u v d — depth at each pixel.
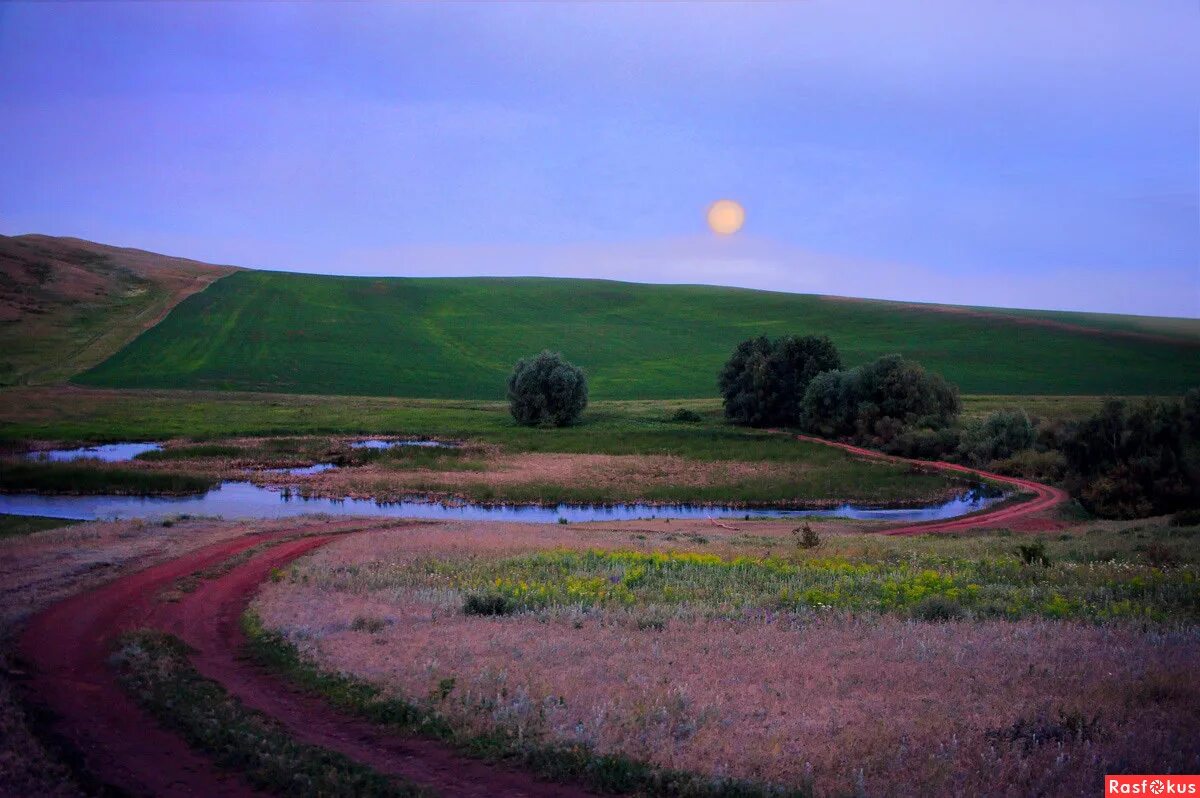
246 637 17.34
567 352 143.00
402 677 13.65
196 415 85.94
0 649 15.80
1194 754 9.65
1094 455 47.38
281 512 46.44
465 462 64.69
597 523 43.59
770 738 10.65
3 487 51.44
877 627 16.75
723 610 18.88
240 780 10.25
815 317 166.88
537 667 13.97
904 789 9.05
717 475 61.38
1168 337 143.62
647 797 9.42
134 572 24.86
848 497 54.75
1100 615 17.48
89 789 9.82
